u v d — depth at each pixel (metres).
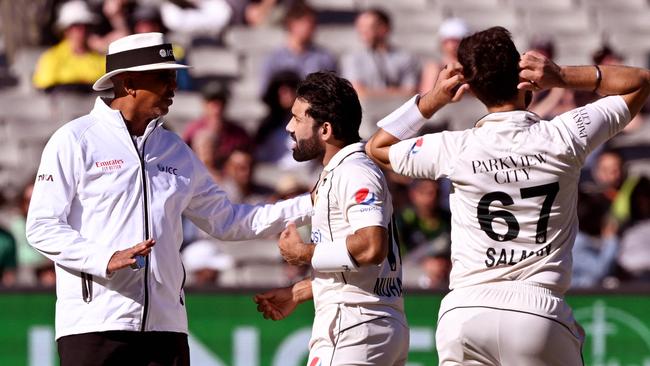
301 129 20.38
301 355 31.83
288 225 20.22
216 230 21.73
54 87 44.06
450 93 19.36
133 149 20.44
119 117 20.52
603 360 32.34
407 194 37.25
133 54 20.52
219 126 40.53
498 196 18.67
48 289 31.28
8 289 31.12
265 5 49.50
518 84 18.86
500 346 18.52
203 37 48.66
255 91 46.91
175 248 20.59
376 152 20.05
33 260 36.62
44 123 44.19
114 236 20.03
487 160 18.73
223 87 43.09
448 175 18.97
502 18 52.66
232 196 39.03
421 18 51.53
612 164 39.72
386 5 51.94
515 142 18.67
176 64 20.73
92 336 19.94
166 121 44.81
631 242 37.62
